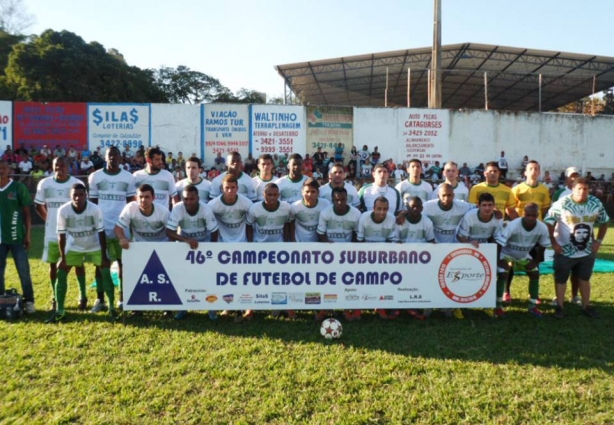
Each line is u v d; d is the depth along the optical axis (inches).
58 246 240.1
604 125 908.0
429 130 861.2
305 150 834.2
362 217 234.8
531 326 217.0
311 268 224.2
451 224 250.2
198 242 220.1
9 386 150.3
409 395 147.7
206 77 1873.8
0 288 231.8
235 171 274.7
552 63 1039.6
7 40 1194.6
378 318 229.8
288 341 193.9
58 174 246.5
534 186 287.7
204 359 172.9
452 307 229.5
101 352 178.9
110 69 1203.2
